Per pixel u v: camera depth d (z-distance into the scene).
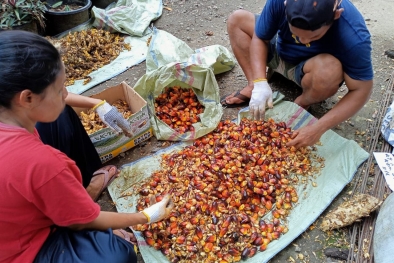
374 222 2.30
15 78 1.19
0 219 1.39
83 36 3.83
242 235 2.18
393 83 3.33
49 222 1.60
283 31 2.65
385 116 2.88
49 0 4.35
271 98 2.68
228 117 3.10
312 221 2.29
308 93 2.83
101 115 2.38
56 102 1.37
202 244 2.14
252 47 2.80
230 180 2.41
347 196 2.49
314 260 2.16
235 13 3.00
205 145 2.77
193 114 2.98
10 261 1.55
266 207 2.36
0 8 3.79
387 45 3.81
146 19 4.20
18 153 1.30
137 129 2.75
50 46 1.28
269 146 2.69
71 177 1.43
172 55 3.38
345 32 2.28
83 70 3.62
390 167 2.61
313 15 1.99
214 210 2.27
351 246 2.20
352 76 2.40
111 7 4.44
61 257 1.62
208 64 3.24
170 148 2.81
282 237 2.22
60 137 2.07
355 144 2.71
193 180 2.45
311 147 2.75
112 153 2.72
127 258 1.76
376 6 4.47
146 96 3.00
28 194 1.35
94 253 1.67
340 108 2.48
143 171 2.64
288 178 2.54
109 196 2.54
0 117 1.33
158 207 2.00
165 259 2.14
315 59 2.57
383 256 2.03
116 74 3.60
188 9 4.56
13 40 1.21
